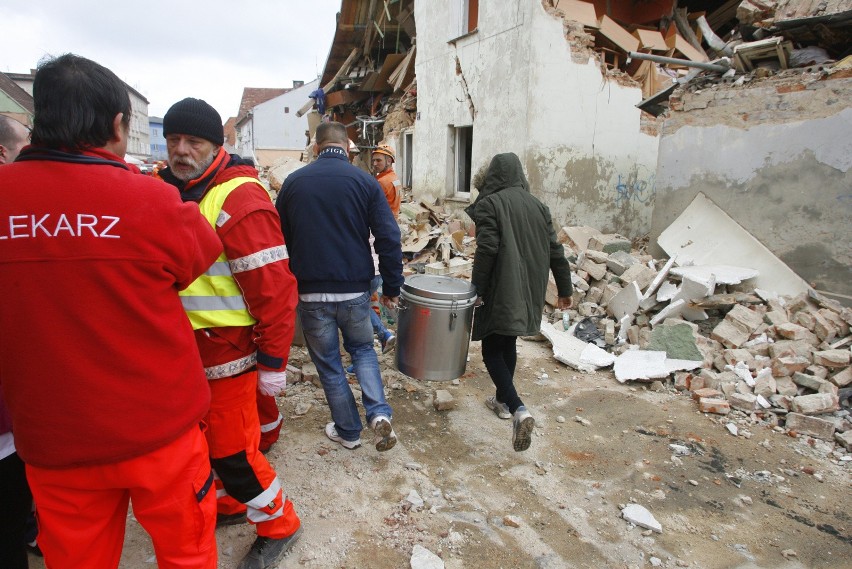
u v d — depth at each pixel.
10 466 1.80
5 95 25.28
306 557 2.43
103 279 1.36
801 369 4.24
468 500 2.89
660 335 4.75
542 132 8.55
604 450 3.45
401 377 4.40
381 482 3.02
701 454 3.43
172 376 1.53
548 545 2.59
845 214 5.42
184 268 1.55
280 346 2.10
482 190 3.57
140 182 1.46
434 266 7.53
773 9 6.22
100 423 1.41
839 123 5.42
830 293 5.54
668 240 6.62
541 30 8.23
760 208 6.11
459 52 9.97
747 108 6.18
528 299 3.27
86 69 1.41
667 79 10.05
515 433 3.05
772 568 2.50
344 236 2.90
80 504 1.50
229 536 2.55
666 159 7.13
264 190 2.18
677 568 2.47
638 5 11.46
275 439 3.23
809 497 3.04
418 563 2.38
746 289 5.47
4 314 1.33
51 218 1.33
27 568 1.97
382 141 14.66
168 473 1.54
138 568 2.36
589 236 7.89
